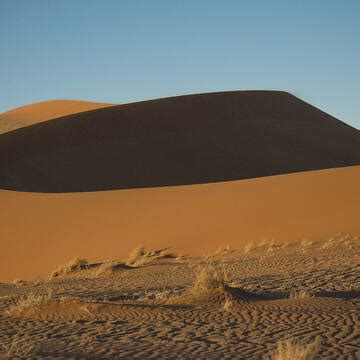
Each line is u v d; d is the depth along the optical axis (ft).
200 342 28.76
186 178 260.21
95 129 281.13
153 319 35.42
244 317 34.65
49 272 104.94
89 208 137.59
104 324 34.50
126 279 71.41
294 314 34.63
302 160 296.92
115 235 119.14
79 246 116.67
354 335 28.73
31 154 255.91
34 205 144.66
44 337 31.19
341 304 37.55
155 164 264.93
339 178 129.90
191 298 41.75
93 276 83.10
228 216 119.14
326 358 24.54
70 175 246.06
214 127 304.30
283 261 74.49
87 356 25.98
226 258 88.07
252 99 342.64
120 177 251.19
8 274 109.29
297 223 107.04
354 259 69.26
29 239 123.34
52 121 282.56
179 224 119.96
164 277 69.00
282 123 330.34
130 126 287.89
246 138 301.63
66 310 39.75
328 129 344.08
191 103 318.04
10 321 37.45
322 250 84.07
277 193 127.65
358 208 107.96
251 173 273.54
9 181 229.04
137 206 134.92
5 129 379.55
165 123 296.30
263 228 107.76
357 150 329.31
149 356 25.95
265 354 25.64
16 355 26.23
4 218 136.26
